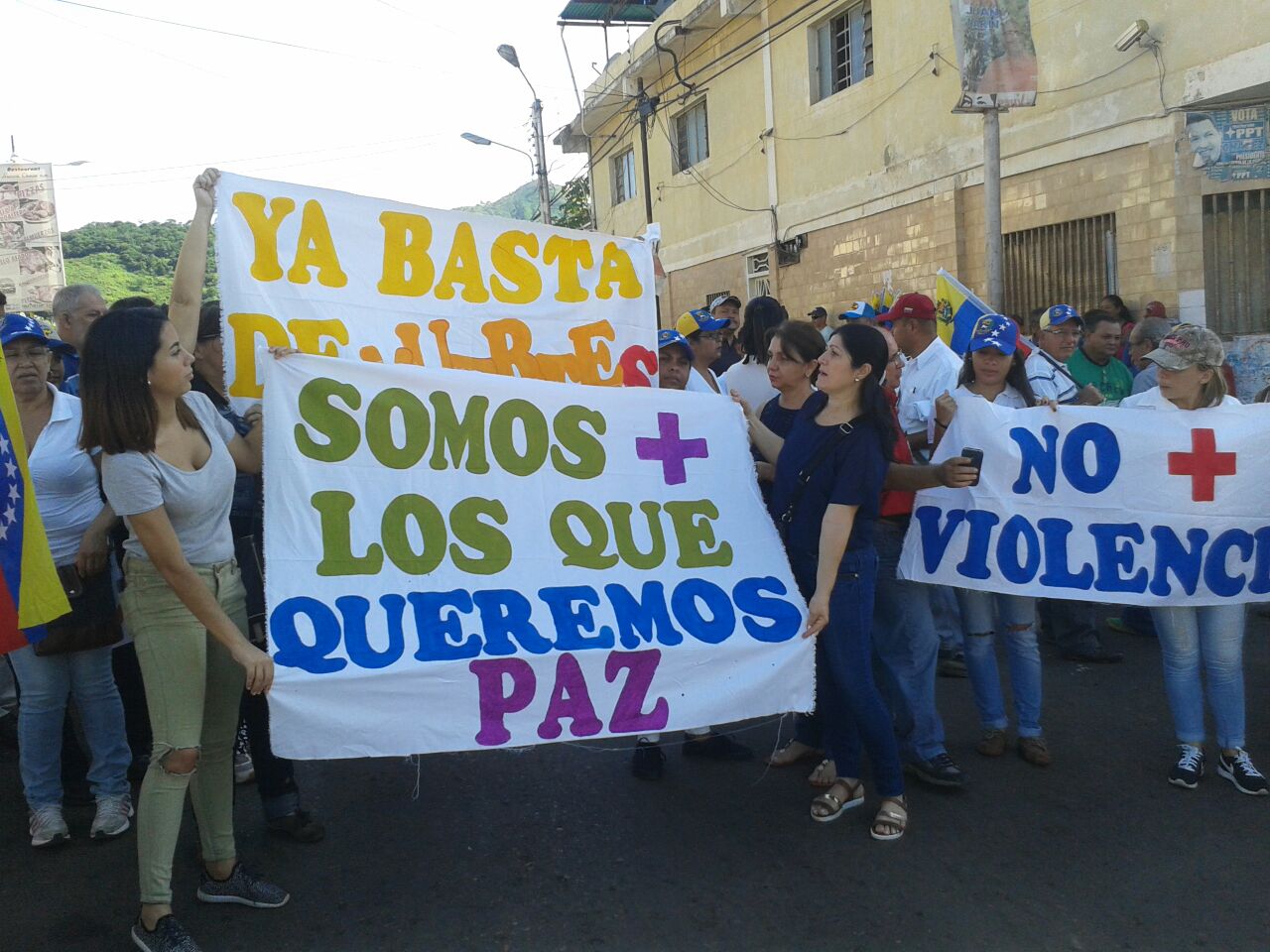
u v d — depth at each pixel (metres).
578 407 3.77
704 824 3.93
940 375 4.92
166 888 3.03
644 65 19.83
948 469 3.76
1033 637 4.39
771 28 15.78
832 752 4.05
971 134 12.05
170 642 3.02
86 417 2.87
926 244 13.03
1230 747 4.14
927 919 3.25
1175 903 3.31
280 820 3.79
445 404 3.57
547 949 3.12
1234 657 4.12
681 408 3.94
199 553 3.10
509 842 3.81
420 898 3.42
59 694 3.78
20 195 45.75
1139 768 4.34
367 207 4.00
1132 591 4.16
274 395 3.34
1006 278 11.82
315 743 3.03
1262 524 4.13
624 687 3.40
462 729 3.21
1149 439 4.19
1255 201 9.39
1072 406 4.27
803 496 3.76
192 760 3.05
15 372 3.81
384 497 3.40
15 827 4.03
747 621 3.59
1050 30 10.78
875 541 4.20
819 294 15.66
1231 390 7.32
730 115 17.66
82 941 3.20
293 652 3.07
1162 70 9.64
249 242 3.80
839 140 14.67
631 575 3.60
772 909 3.32
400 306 4.05
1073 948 3.08
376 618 3.22
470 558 3.44
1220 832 3.77
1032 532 4.24
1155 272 9.94
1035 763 4.40
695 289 19.84
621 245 4.48
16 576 3.06
